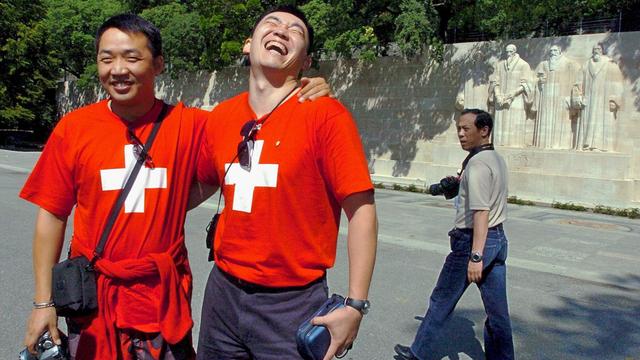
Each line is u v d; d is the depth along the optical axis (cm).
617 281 726
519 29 1866
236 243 242
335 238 246
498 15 1731
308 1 1998
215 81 2547
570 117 1481
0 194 1272
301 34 244
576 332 538
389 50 2248
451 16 1936
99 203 261
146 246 261
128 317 262
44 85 3177
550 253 877
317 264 240
